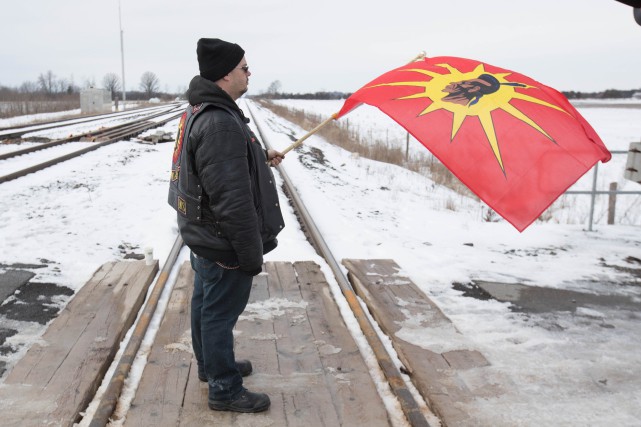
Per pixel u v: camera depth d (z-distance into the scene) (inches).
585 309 196.5
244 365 137.4
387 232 313.1
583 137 122.7
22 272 215.3
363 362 146.6
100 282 198.2
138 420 118.8
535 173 117.7
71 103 2363.4
